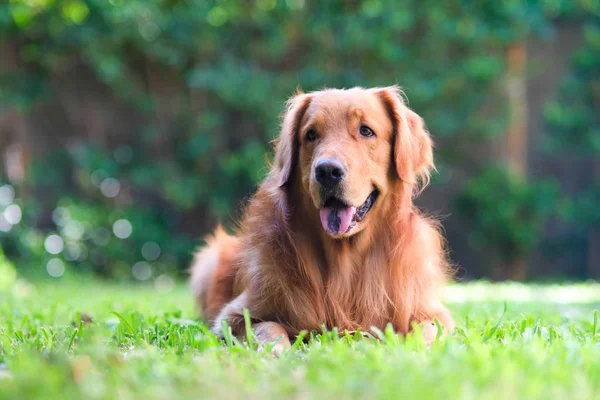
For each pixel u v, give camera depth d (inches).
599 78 614.9
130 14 548.7
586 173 653.9
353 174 172.1
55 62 567.8
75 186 585.6
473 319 216.8
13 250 548.4
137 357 138.3
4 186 562.3
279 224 186.7
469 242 613.0
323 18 577.9
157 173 577.3
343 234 172.2
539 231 619.2
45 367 118.6
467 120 592.1
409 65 588.7
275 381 117.6
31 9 552.1
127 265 576.4
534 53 646.5
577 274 647.8
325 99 184.5
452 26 579.2
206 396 108.1
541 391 107.0
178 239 590.6
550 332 169.0
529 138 655.8
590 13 634.8
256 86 564.1
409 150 184.4
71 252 566.6
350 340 163.8
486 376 112.1
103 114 595.8
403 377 112.9
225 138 609.3
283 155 187.5
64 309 272.4
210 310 220.1
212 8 581.0
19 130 575.2
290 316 182.4
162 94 607.8
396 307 183.0
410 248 185.5
